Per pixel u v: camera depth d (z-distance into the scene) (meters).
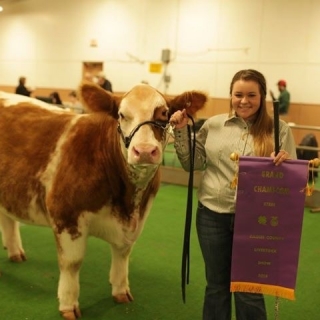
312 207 6.30
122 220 2.76
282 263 2.15
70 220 2.73
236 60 12.19
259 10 11.66
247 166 2.08
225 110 12.51
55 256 4.04
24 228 4.76
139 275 3.73
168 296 3.37
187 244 2.42
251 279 2.18
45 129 2.93
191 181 2.38
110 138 2.63
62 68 15.96
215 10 12.32
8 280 3.50
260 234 2.13
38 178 2.85
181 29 12.98
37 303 3.15
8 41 17.50
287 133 2.26
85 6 14.93
